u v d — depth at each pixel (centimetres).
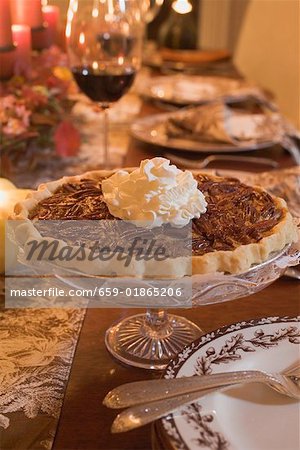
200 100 137
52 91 102
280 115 124
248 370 50
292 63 231
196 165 101
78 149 105
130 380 55
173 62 174
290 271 70
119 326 62
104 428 50
